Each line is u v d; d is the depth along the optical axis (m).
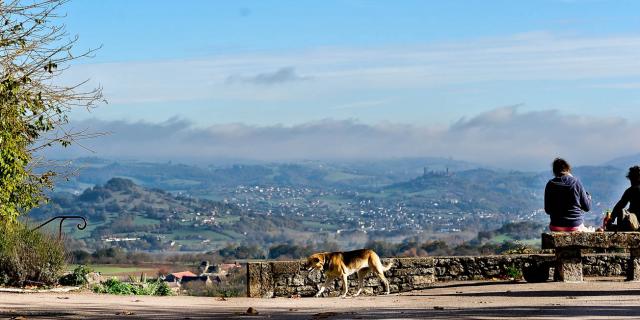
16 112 15.75
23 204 16.25
